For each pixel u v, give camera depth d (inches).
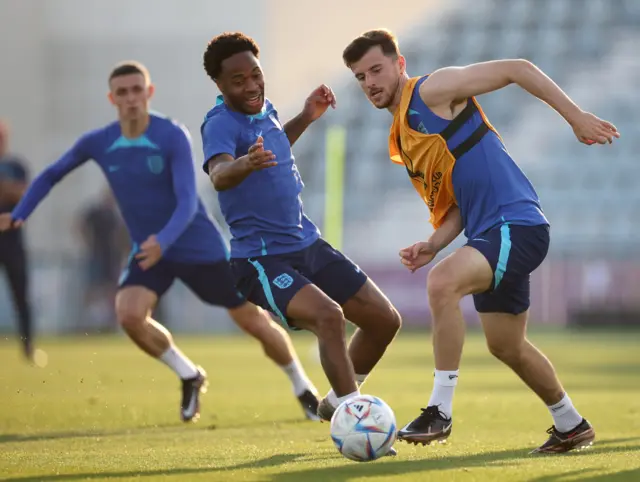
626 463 677.9
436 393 727.1
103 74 6505.9
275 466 673.6
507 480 597.0
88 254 3358.8
